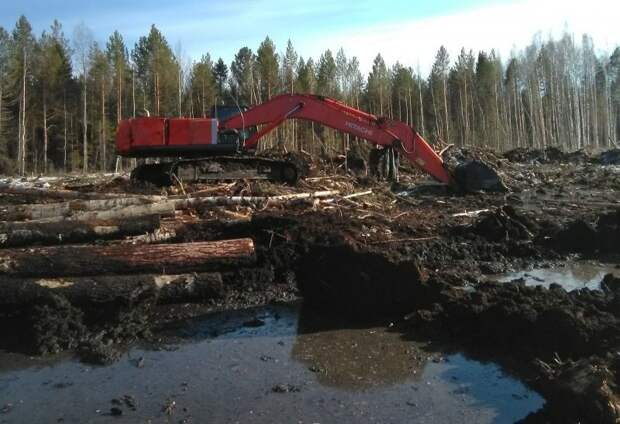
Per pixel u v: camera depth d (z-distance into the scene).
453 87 64.69
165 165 13.06
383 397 4.78
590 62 60.72
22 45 43.34
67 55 49.03
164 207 8.52
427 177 18.05
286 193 12.09
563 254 9.16
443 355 5.61
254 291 7.55
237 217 9.46
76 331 6.21
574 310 5.61
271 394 4.86
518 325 5.60
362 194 12.79
